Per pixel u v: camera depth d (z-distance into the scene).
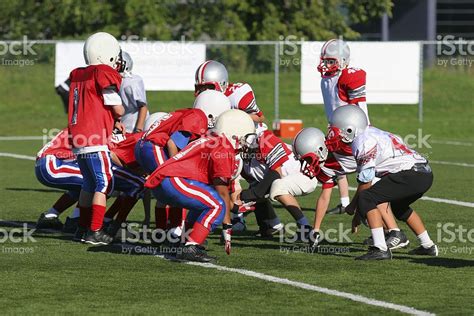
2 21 108.94
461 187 48.88
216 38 107.75
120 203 33.72
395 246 31.03
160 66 80.81
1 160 62.72
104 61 32.41
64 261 29.11
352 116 29.64
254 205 34.06
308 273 27.41
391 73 84.25
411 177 29.00
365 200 29.11
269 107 94.25
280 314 22.66
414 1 130.50
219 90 33.66
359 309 23.12
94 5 104.31
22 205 42.03
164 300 24.05
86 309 23.09
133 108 39.44
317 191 48.78
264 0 109.56
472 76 106.31
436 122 89.44
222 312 22.83
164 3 105.88
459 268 28.23
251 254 30.62
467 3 133.88
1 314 22.55
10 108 94.12
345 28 114.62
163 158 30.31
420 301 23.97
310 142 30.80
